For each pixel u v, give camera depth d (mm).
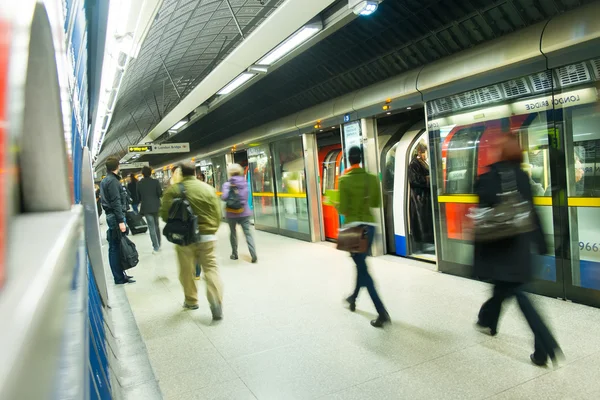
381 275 5836
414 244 6844
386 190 7250
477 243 3273
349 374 3213
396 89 5996
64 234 718
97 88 7480
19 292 390
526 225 3047
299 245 8703
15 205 989
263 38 5469
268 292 5414
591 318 3840
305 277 6031
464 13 5113
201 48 13477
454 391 2895
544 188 4426
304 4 4449
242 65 6465
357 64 7184
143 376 3305
